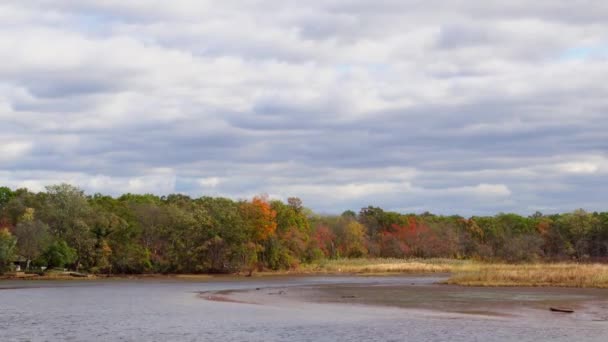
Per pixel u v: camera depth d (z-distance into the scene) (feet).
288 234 508.94
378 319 150.92
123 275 428.15
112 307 186.29
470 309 173.78
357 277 412.36
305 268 503.61
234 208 478.18
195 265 456.04
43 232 393.50
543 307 178.09
